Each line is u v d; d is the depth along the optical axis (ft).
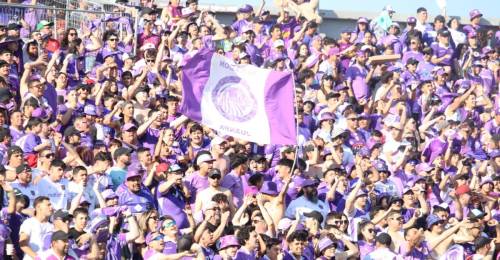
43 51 160.76
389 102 184.14
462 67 212.43
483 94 199.62
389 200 147.74
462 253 146.72
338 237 134.31
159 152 144.15
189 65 142.51
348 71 192.85
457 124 182.50
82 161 136.05
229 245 122.31
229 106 142.92
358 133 170.91
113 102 151.43
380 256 136.87
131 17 187.01
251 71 143.43
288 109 143.54
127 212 123.44
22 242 117.39
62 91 153.79
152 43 183.93
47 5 178.19
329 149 155.43
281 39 199.62
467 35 223.30
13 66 152.56
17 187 123.85
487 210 163.43
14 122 135.13
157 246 121.08
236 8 220.23
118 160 135.03
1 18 169.68
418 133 184.65
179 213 132.36
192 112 142.51
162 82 169.07
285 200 139.54
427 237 146.41
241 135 142.51
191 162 146.00
